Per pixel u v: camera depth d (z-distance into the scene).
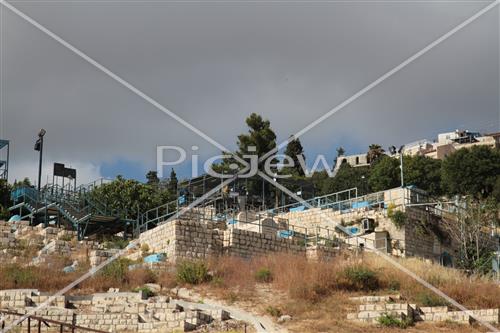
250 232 59.81
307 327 45.12
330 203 73.94
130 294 48.19
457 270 59.97
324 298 50.25
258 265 55.19
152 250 59.69
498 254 68.44
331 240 64.19
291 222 72.81
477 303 49.75
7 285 48.47
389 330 44.81
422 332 44.66
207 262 54.94
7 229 62.62
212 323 44.81
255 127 93.00
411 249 65.94
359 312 46.94
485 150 102.62
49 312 43.12
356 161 146.50
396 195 68.38
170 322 43.69
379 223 67.19
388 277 53.34
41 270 51.44
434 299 49.53
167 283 51.78
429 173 105.50
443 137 158.25
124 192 83.81
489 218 73.75
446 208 74.81
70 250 59.97
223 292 50.59
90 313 44.25
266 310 47.94
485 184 99.44
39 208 68.94
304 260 56.25
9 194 76.75
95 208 70.31
